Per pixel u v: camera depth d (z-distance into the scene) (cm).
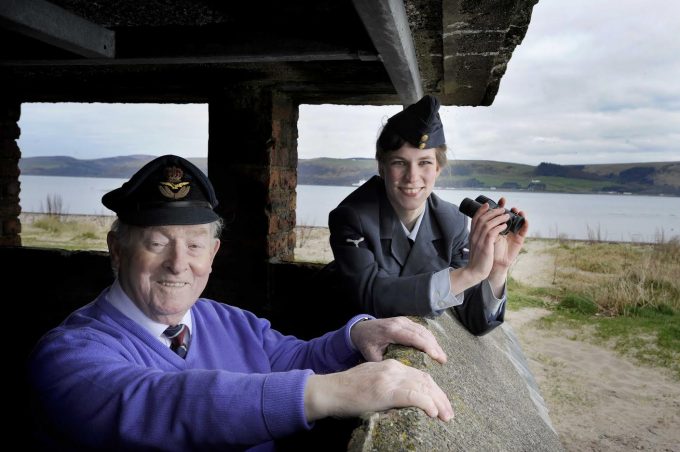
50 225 1495
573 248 1381
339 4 205
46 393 111
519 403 183
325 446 129
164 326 132
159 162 127
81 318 129
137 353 124
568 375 548
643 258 1132
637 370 564
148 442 101
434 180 189
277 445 148
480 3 181
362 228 194
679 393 506
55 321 382
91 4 203
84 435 106
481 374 168
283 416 99
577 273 1041
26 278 382
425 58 262
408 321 146
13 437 297
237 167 351
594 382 531
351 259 189
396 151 184
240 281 353
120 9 210
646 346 636
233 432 100
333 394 101
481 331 204
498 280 195
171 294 127
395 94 368
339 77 330
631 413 466
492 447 111
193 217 126
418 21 203
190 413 100
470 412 122
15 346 387
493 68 287
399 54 190
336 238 197
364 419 95
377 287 180
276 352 161
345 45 217
